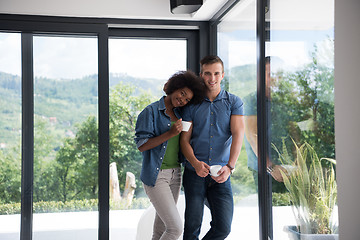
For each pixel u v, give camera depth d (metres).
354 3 1.69
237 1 2.78
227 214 2.71
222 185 2.73
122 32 3.45
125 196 3.66
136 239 3.27
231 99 2.70
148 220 3.30
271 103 2.28
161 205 2.65
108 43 3.26
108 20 3.24
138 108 3.66
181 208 3.40
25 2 3.04
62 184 3.27
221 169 2.63
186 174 2.80
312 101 1.83
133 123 3.66
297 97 1.96
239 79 2.78
